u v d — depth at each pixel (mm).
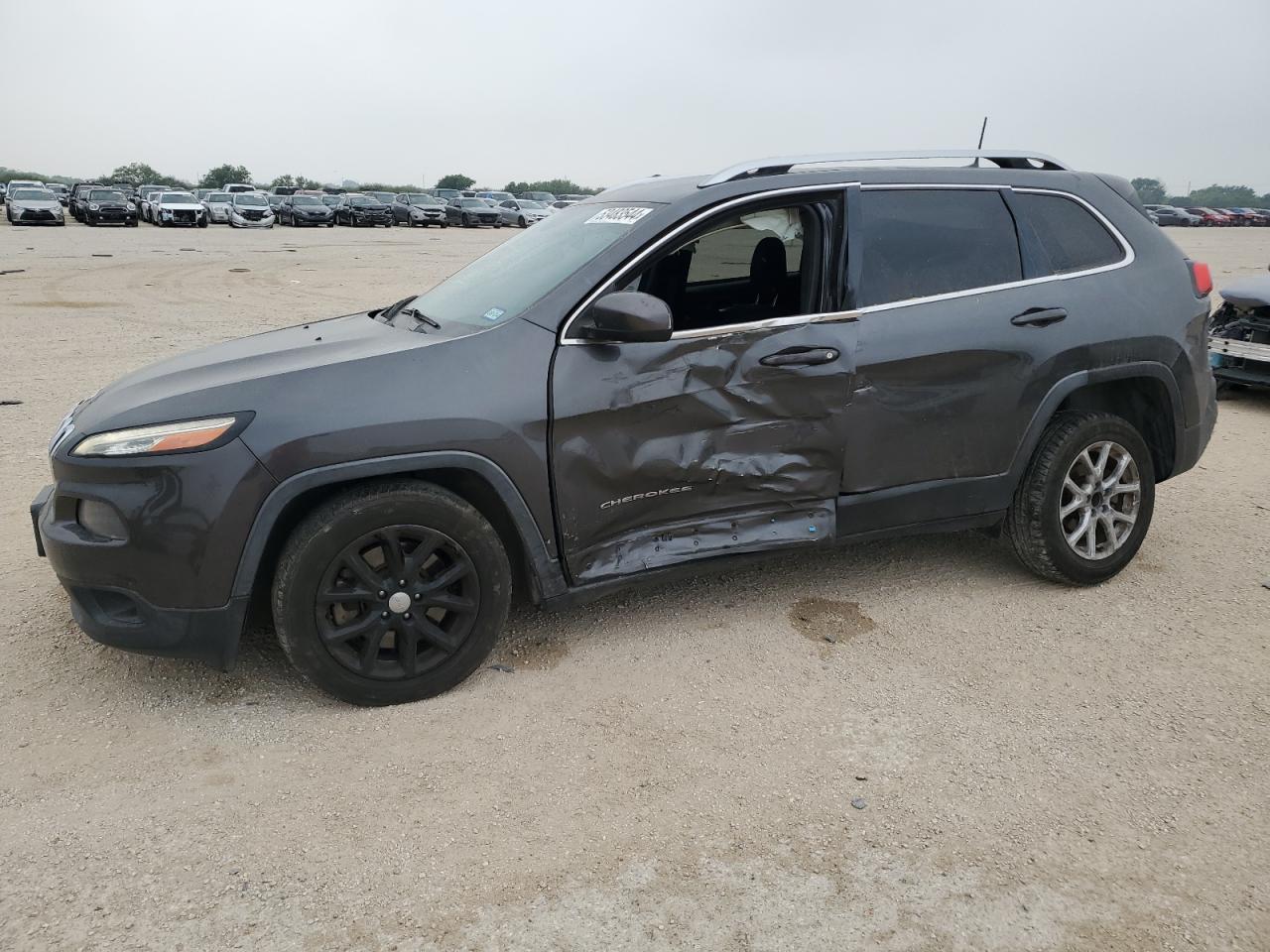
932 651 3627
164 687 3301
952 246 3799
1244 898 2371
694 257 3623
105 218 38188
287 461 2902
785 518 3666
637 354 3297
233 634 3000
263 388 2994
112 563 2918
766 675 3430
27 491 5262
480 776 2828
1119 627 3834
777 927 2266
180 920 2260
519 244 4062
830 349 3523
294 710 3174
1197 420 4352
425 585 3143
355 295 15227
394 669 3180
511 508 3182
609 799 2729
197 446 2879
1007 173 4012
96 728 3053
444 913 2295
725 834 2590
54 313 12664
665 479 3410
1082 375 3973
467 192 51688
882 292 3646
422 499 3055
